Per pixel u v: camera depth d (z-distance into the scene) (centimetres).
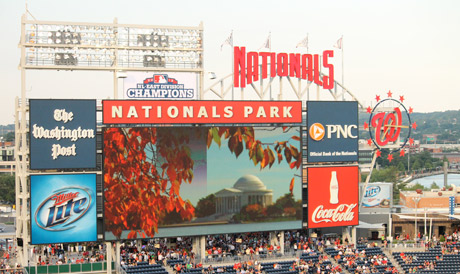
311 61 9388
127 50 8562
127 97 8500
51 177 8081
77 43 8406
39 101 8069
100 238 8331
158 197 8400
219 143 8662
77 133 8175
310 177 9094
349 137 9319
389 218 10494
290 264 8862
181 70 8719
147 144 8369
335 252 9312
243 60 9038
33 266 8150
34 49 8275
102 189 8225
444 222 10750
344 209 9281
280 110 8925
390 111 9912
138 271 8169
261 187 8844
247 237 9569
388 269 9244
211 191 8625
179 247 9094
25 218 8206
